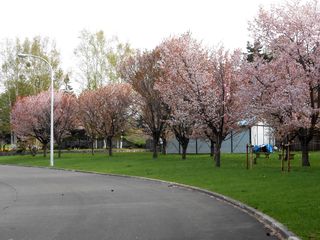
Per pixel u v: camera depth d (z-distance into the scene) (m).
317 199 13.47
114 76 63.72
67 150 62.19
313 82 25.00
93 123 47.97
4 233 10.47
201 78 29.67
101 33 66.00
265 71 26.39
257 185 17.92
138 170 28.91
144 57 40.12
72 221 11.97
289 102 25.09
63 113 51.00
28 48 65.69
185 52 31.62
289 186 16.94
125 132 50.41
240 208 13.84
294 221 10.54
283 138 32.84
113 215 12.91
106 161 38.09
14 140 69.25
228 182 19.84
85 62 65.62
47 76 65.69
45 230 10.75
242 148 48.78
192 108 29.91
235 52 30.58
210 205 14.64
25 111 51.66
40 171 33.97
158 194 17.97
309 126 25.02
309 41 25.30
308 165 26.45
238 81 28.08
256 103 27.09
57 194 18.70
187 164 31.09
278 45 25.98
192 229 10.66
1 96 65.69
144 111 40.97
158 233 10.20
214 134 32.12
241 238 9.58
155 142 40.53
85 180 25.02
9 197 18.06
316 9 25.81
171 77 32.72
